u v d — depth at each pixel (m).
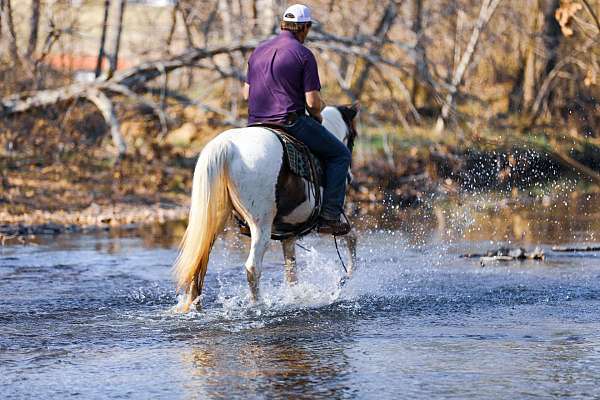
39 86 26.44
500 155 25.45
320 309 10.34
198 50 24.61
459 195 23.83
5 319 9.95
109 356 8.23
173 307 10.52
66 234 17.56
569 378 7.43
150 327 9.45
